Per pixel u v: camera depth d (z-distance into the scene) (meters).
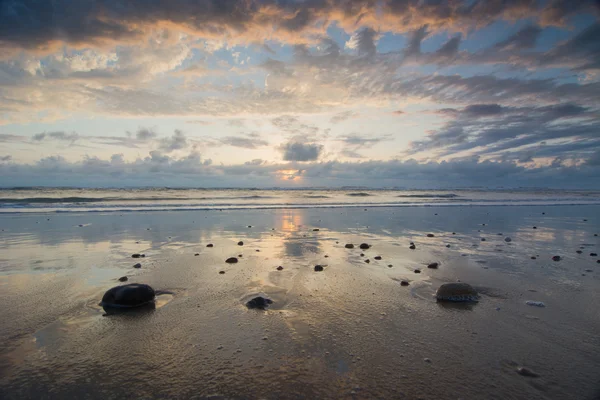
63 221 14.83
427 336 4.04
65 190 45.50
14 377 3.13
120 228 12.79
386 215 19.34
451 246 9.80
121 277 6.29
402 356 3.57
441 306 5.04
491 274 6.77
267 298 5.16
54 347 3.71
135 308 4.86
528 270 7.08
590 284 6.11
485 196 46.12
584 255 8.60
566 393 2.93
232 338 3.96
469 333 4.13
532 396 2.89
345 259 8.06
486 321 4.49
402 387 3.02
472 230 13.26
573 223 15.70
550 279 6.43
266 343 3.85
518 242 10.48
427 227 14.11
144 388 3.00
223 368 3.33
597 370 3.29
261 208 23.62
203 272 6.76
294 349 3.71
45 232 11.63
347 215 19.27
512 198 40.31
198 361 3.46
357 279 6.39
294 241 10.48
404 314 4.72
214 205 25.09
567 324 4.40
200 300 5.21
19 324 4.27
